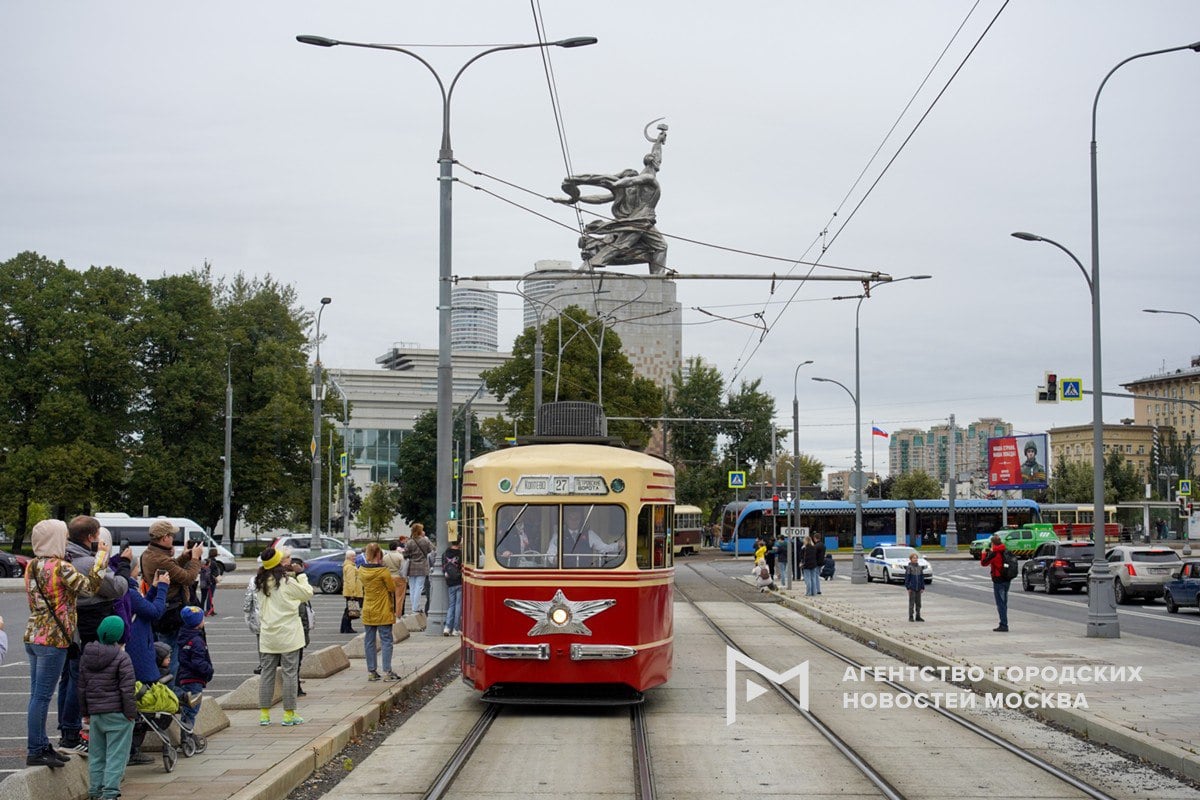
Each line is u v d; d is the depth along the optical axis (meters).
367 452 107.25
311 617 16.42
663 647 14.63
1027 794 9.84
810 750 11.90
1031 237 25.31
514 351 67.44
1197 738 11.68
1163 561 35.91
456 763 11.19
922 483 125.12
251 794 8.98
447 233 22.73
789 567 41.84
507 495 14.29
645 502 14.36
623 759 11.47
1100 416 23.64
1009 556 24.72
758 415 91.44
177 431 58.84
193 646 11.46
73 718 9.78
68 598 8.74
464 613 15.10
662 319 105.94
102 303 56.88
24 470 51.53
